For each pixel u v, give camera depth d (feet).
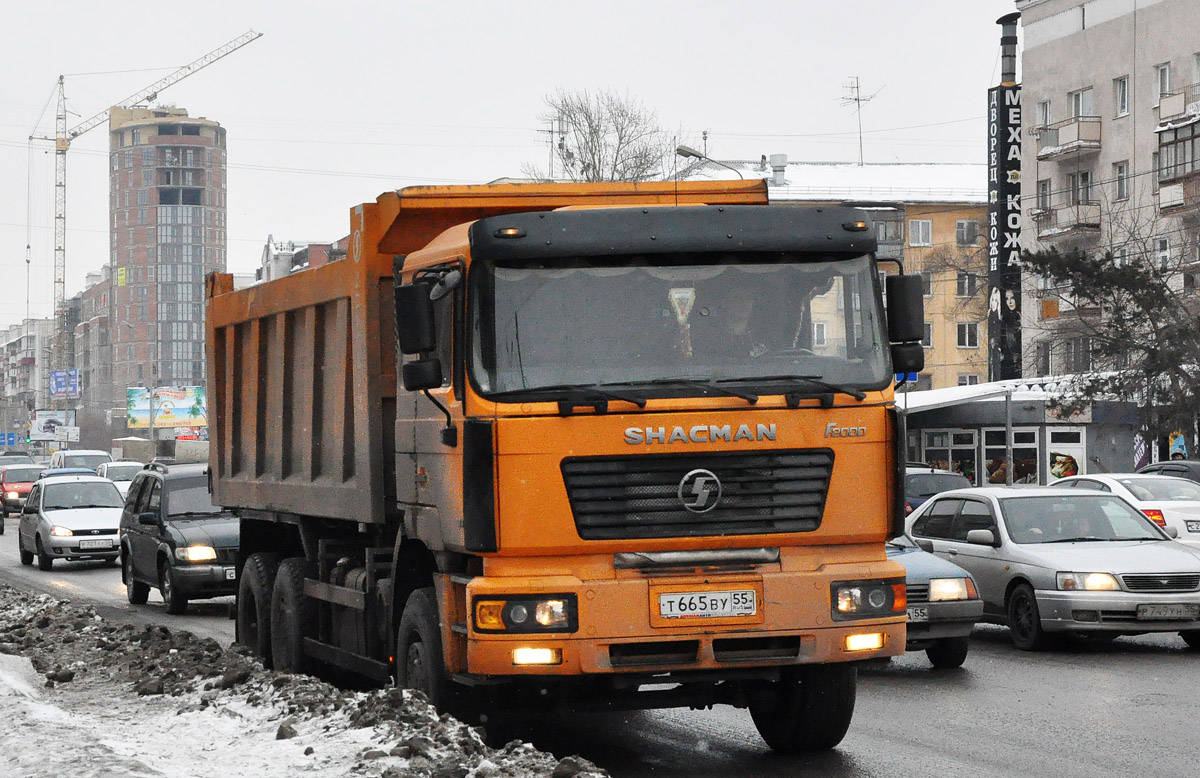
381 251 32.96
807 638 26.68
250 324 43.06
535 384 26.35
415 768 23.77
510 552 26.00
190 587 66.28
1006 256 174.70
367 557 34.01
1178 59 176.24
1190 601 47.85
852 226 27.81
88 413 560.61
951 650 45.01
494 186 32.65
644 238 26.96
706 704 29.22
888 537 27.25
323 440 36.60
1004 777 27.91
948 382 259.19
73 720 30.86
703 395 26.45
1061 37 194.49
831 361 27.35
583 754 30.91
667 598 26.12
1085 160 190.90
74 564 105.19
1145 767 28.89
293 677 34.14
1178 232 167.43
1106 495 53.88
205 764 25.90
